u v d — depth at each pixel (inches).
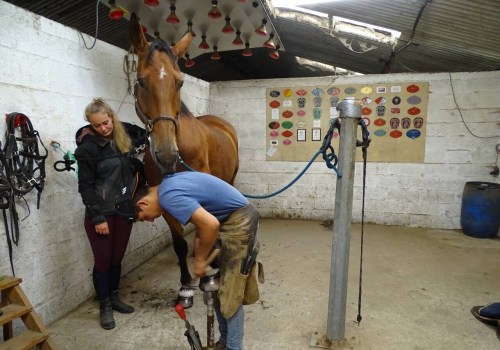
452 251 134.8
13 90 72.6
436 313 89.1
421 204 166.7
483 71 152.6
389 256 129.6
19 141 73.1
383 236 153.7
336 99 169.5
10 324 66.6
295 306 93.1
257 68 240.5
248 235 57.1
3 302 65.4
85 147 77.0
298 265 121.6
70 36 88.7
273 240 149.1
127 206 74.9
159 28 125.6
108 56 104.1
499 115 152.6
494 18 103.0
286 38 171.8
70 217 90.2
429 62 163.0
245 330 81.8
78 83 92.0
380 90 164.4
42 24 79.7
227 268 56.8
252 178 185.2
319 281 108.7
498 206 147.0
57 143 84.7
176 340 78.1
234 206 57.2
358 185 172.9
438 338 78.3
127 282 109.3
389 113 164.9
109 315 84.1
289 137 177.3
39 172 79.0
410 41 133.3
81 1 119.9
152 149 70.1
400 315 88.0
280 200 183.3
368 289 102.7
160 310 91.7
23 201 75.7
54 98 83.9
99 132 78.9
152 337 79.2
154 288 105.0
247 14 113.0
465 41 125.9
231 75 257.0
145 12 110.0
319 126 173.0
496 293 100.0
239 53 207.5
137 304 95.0
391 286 104.6
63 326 83.6
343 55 185.0
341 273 72.1
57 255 86.0
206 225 48.8
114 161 80.5
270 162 181.6
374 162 169.5
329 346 74.7
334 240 72.3
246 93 179.6
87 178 78.4
